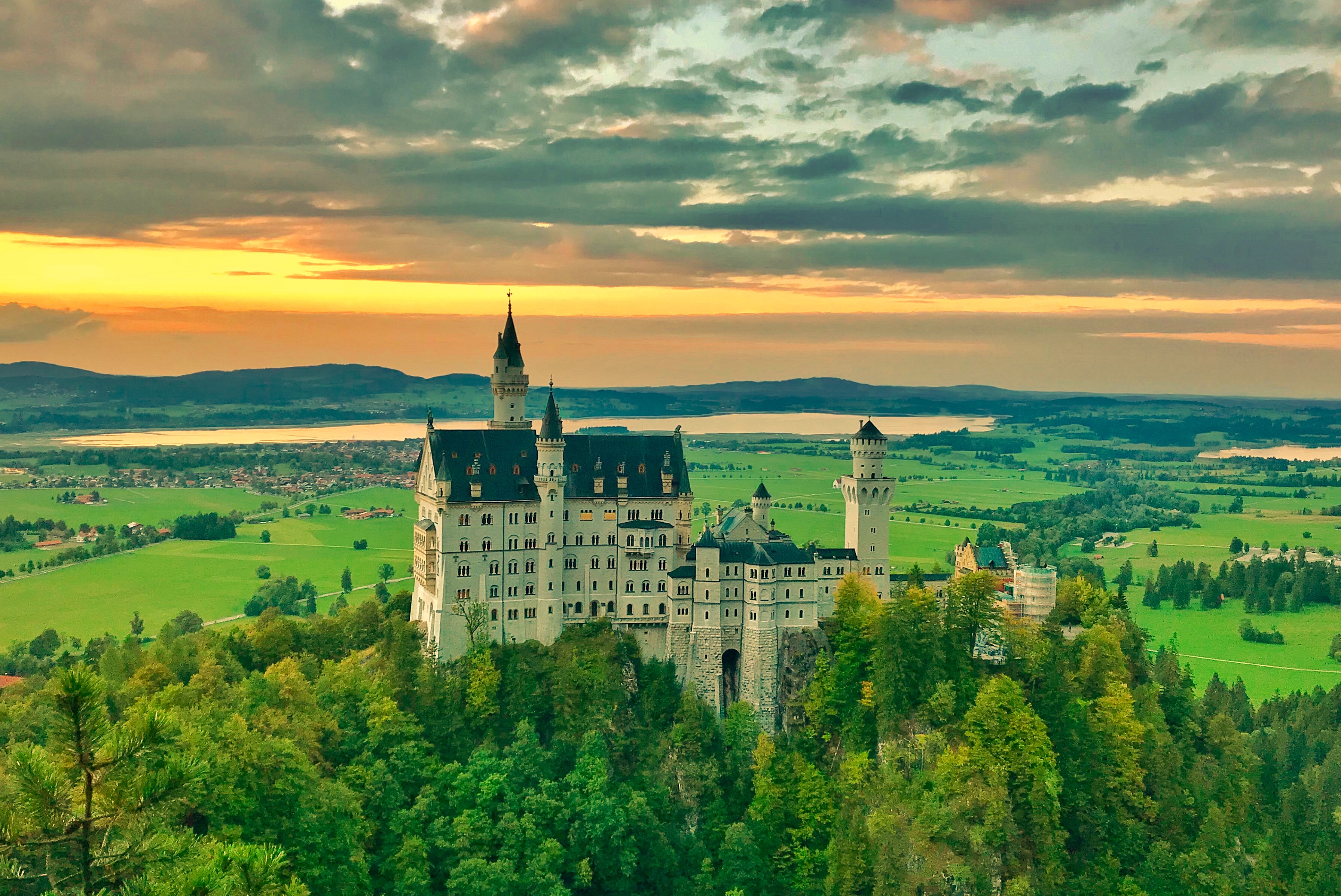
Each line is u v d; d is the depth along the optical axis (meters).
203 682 188.50
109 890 53.34
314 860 147.12
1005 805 172.25
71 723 51.75
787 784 189.62
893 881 166.38
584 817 176.25
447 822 174.38
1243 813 197.88
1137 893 169.62
